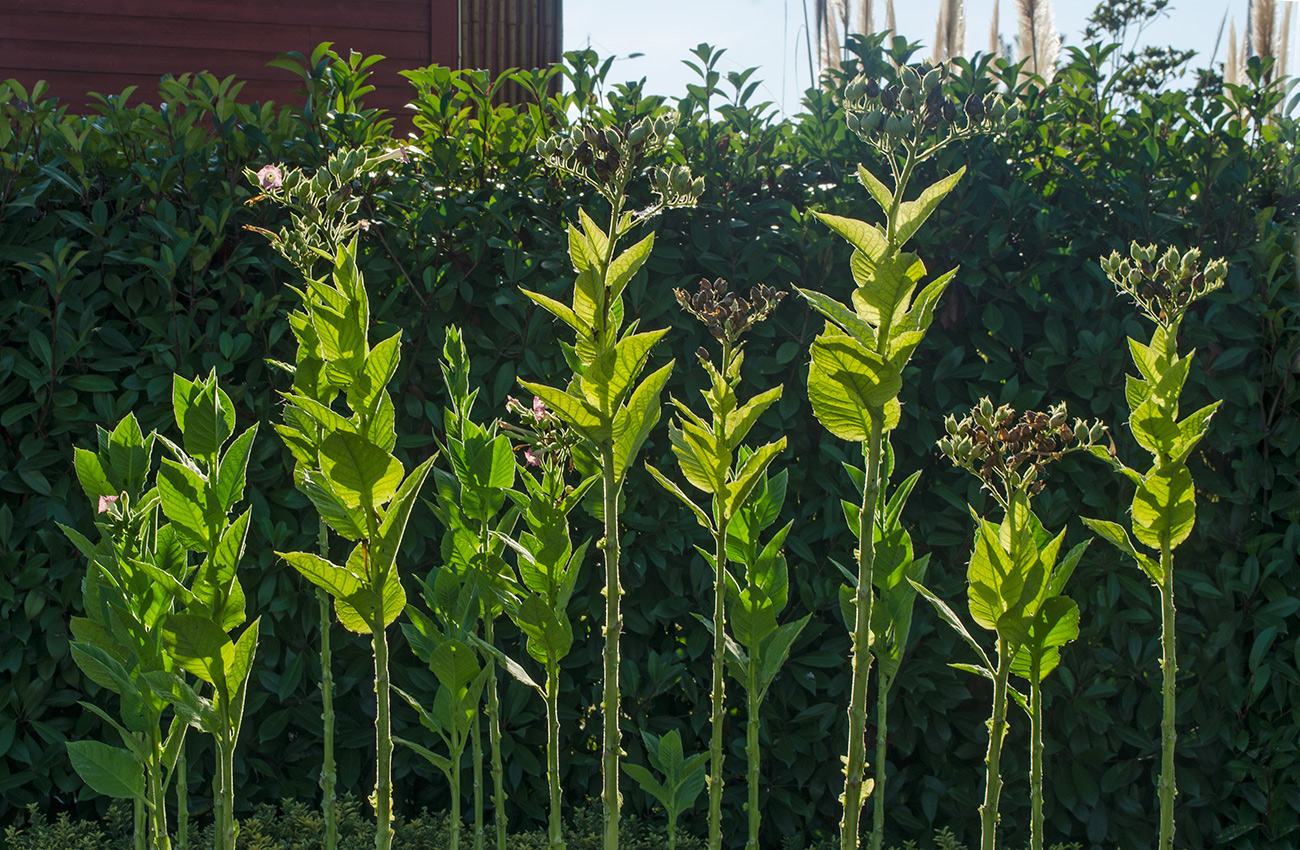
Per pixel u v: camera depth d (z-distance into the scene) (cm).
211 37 467
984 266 271
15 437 263
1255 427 259
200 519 122
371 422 119
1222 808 265
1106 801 275
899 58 277
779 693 267
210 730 120
